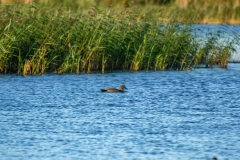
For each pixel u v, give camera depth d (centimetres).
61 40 9638
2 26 9356
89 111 7069
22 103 7456
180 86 8812
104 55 9862
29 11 9738
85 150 5519
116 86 8688
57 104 7431
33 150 5516
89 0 12431
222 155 5431
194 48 10906
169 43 10250
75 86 8600
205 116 6906
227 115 6988
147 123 6519
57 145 5666
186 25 10738
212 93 8344
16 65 9538
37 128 6259
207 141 5853
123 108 7262
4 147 5594
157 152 5488
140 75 9625
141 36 10112
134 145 5688
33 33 9475
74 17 10038
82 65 9788
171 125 6444
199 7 15175
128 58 10050
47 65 9512
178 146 5675
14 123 6462
